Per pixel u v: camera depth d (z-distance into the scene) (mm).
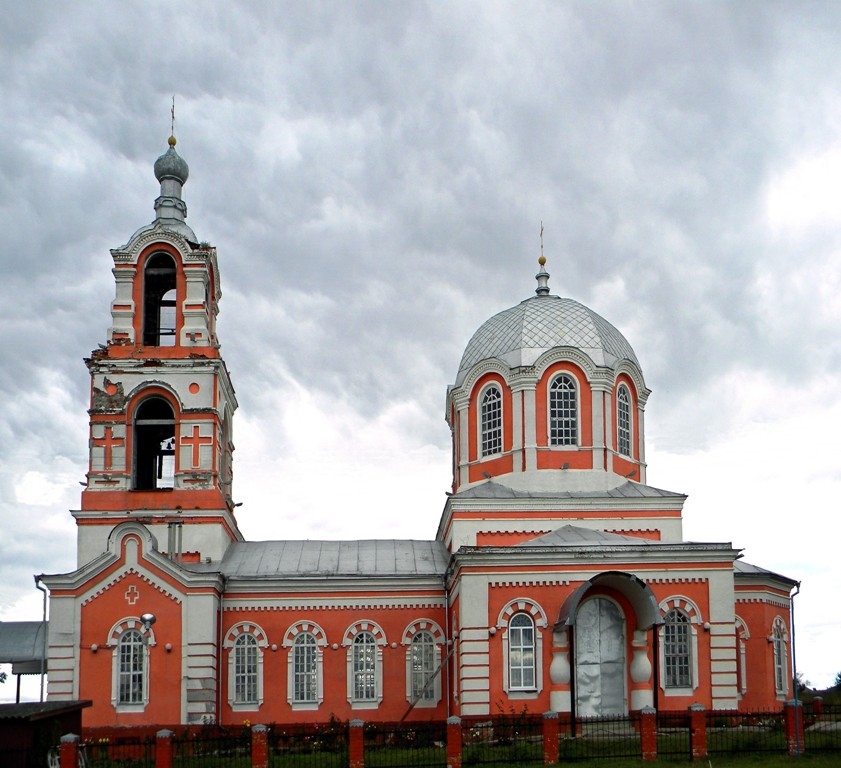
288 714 60562
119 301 64812
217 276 69375
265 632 61375
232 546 66688
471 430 65438
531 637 54656
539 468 62656
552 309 66688
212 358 64375
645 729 41969
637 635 53375
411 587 62500
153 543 59188
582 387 63625
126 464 63219
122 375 63906
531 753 43438
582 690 53719
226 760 45188
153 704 57656
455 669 58406
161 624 58500
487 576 54906
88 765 43219
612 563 55094
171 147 69750
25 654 61281
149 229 65562
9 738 40562
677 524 61406
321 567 63906
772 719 51219
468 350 68000
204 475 63250
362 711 60938
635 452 65688
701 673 54219
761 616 61781
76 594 58750
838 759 41406
